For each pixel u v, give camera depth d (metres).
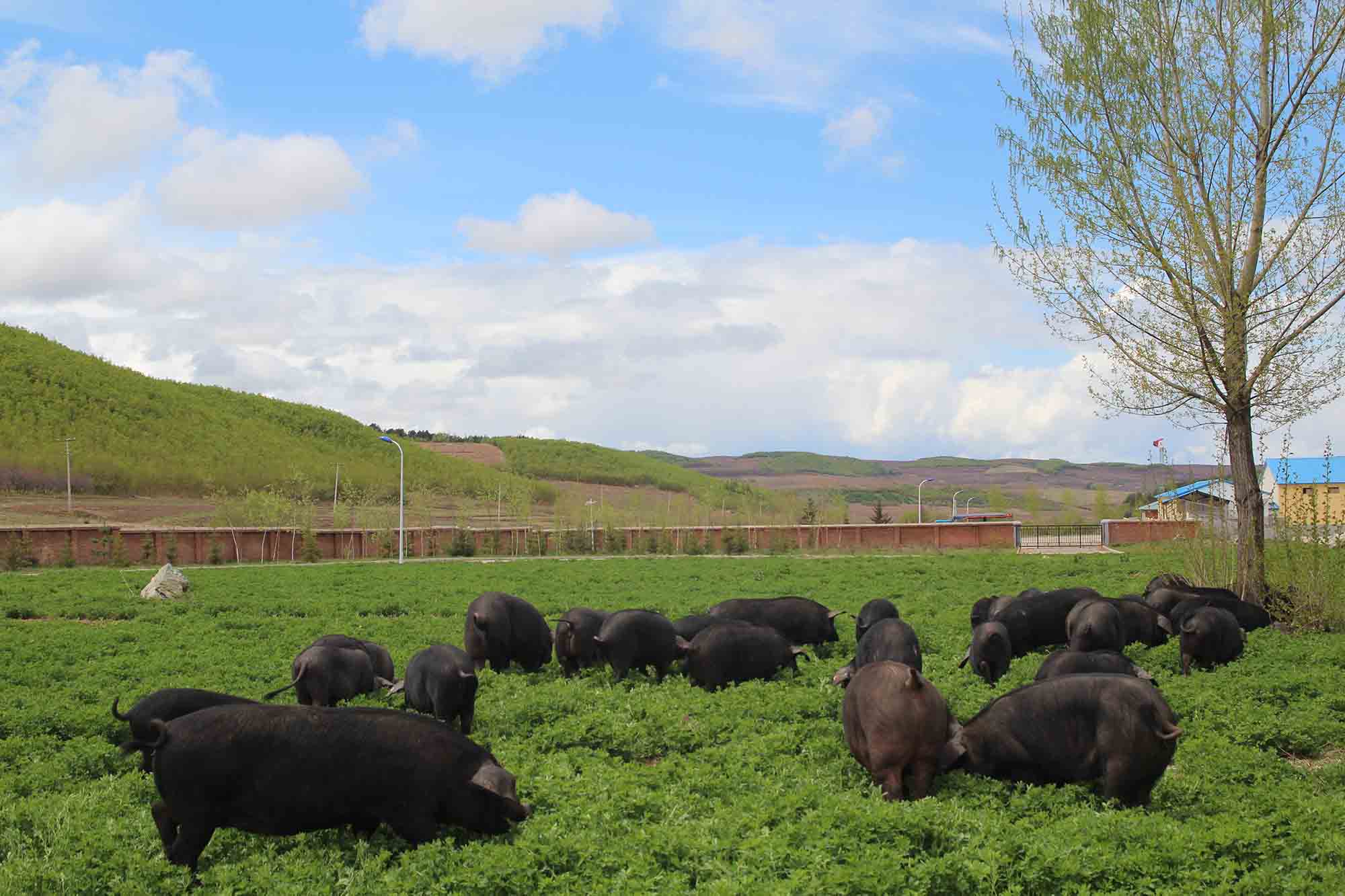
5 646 22.02
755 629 17.02
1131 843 8.83
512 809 9.39
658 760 13.08
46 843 9.70
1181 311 22.91
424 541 66.31
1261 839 8.91
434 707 13.66
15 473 90.25
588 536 68.62
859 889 8.11
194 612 29.52
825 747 12.46
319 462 120.69
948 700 14.48
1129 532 63.66
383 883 8.58
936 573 39.19
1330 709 14.54
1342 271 21.78
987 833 9.12
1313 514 22.45
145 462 102.19
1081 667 13.17
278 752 8.99
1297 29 21.66
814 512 92.69
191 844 9.09
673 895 8.03
